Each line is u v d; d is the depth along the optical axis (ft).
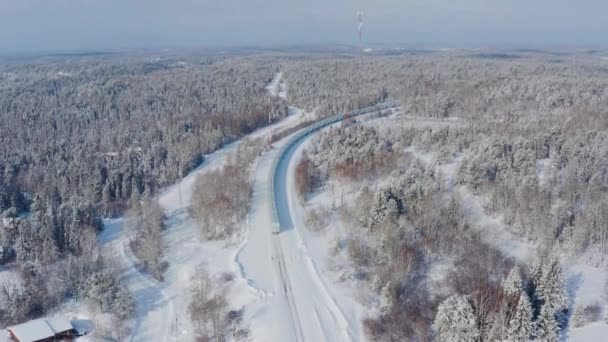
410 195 319.47
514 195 325.42
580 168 360.28
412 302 242.17
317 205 357.00
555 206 301.22
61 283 278.87
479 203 341.41
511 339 204.74
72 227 332.60
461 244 283.79
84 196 419.74
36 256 314.55
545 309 210.38
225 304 253.03
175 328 245.04
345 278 260.42
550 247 281.13
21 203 416.87
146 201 390.01
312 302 247.09
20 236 323.16
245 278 268.82
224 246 314.55
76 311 262.47
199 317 244.63
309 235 316.19
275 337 222.48
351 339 220.43
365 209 313.53
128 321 251.60
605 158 369.71
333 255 286.25
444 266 269.64
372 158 422.82
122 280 288.92
